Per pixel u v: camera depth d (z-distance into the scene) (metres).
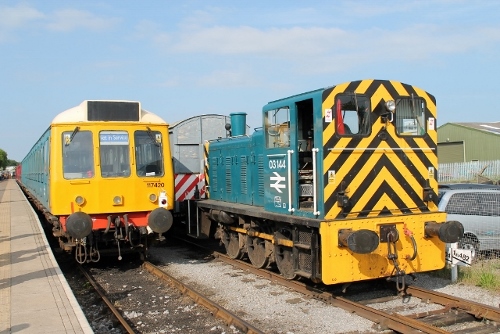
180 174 13.92
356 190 7.20
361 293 7.86
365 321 6.43
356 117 7.25
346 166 7.13
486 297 7.41
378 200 7.34
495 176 32.19
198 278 9.36
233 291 8.27
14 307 6.57
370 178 7.28
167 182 10.58
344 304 6.98
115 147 10.17
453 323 6.29
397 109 7.52
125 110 10.42
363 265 6.99
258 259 9.66
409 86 7.60
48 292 7.36
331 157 7.03
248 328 6.11
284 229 8.37
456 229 7.07
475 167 34.47
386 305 7.14
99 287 8.92
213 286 8.70
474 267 9.01
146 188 10.32
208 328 6.50
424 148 7.68
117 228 10.20
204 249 12.57
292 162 7.77
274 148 8.34
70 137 9.88
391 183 7.43
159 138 10.62
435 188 7.77
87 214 9.39
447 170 35.81
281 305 7.34
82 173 9.87
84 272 10.04
